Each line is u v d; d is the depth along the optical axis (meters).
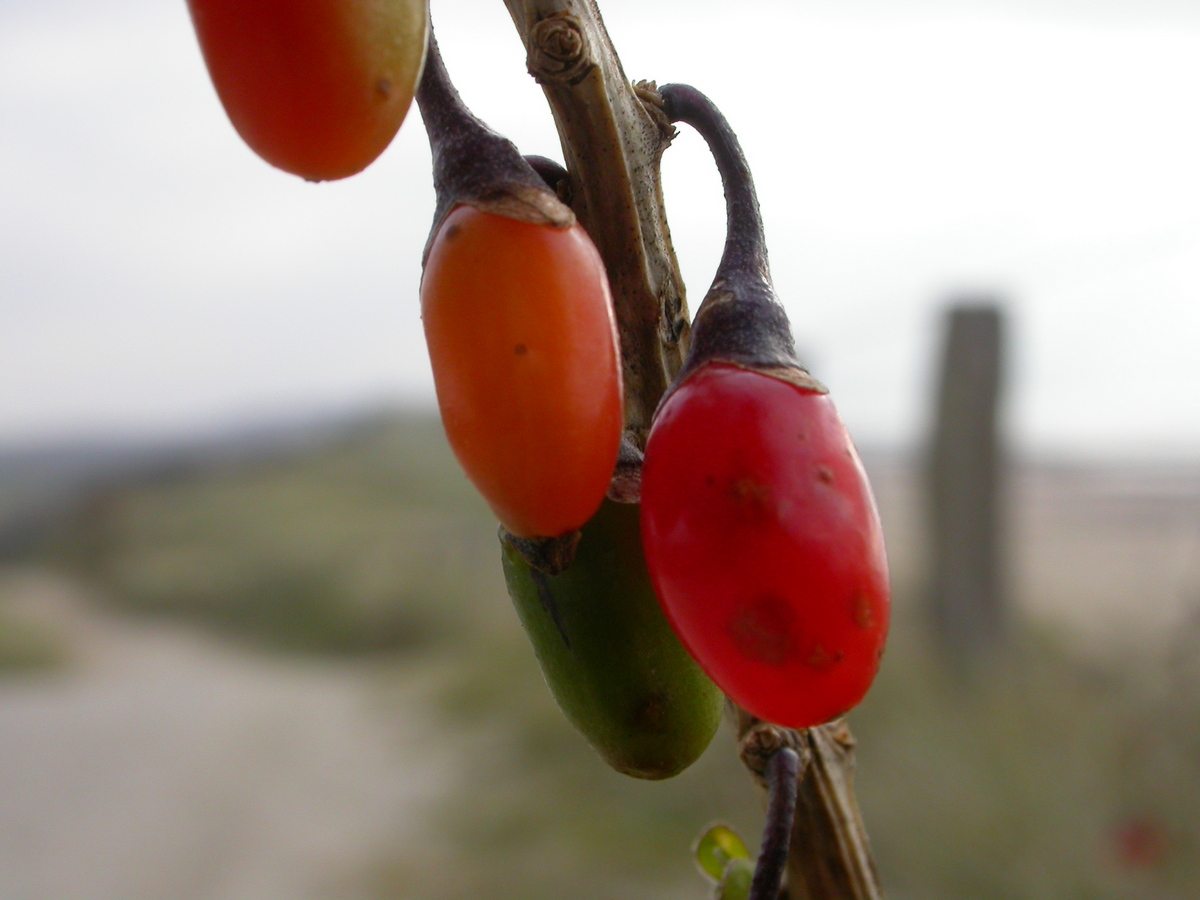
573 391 0.77
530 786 7.28
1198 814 5.20
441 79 0.86
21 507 26.52
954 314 7.37
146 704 11.73
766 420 0.79
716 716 1.08
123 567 21.39
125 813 7.80
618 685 1.04
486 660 10.29
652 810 6.46
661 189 1.02
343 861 6.53
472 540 16.81
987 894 5.10
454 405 0.78
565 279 0.78
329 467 23.12
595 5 1.00
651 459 0.82
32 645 15.53
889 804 5.69
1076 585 9.45
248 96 0.72
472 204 0.79
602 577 1.03
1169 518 13.19
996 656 7.05
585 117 0.97
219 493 24.47
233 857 6.79
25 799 8.25
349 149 0.74
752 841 6.04
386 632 14.76
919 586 7.64
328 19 0.70
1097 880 5.06
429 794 7.55
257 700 11.55
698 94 1.00
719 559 0.77
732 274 0.88
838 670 0.76
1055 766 5.59
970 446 7.35
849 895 1.11
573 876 5.88
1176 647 5.78
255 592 17.55
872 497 0.80
